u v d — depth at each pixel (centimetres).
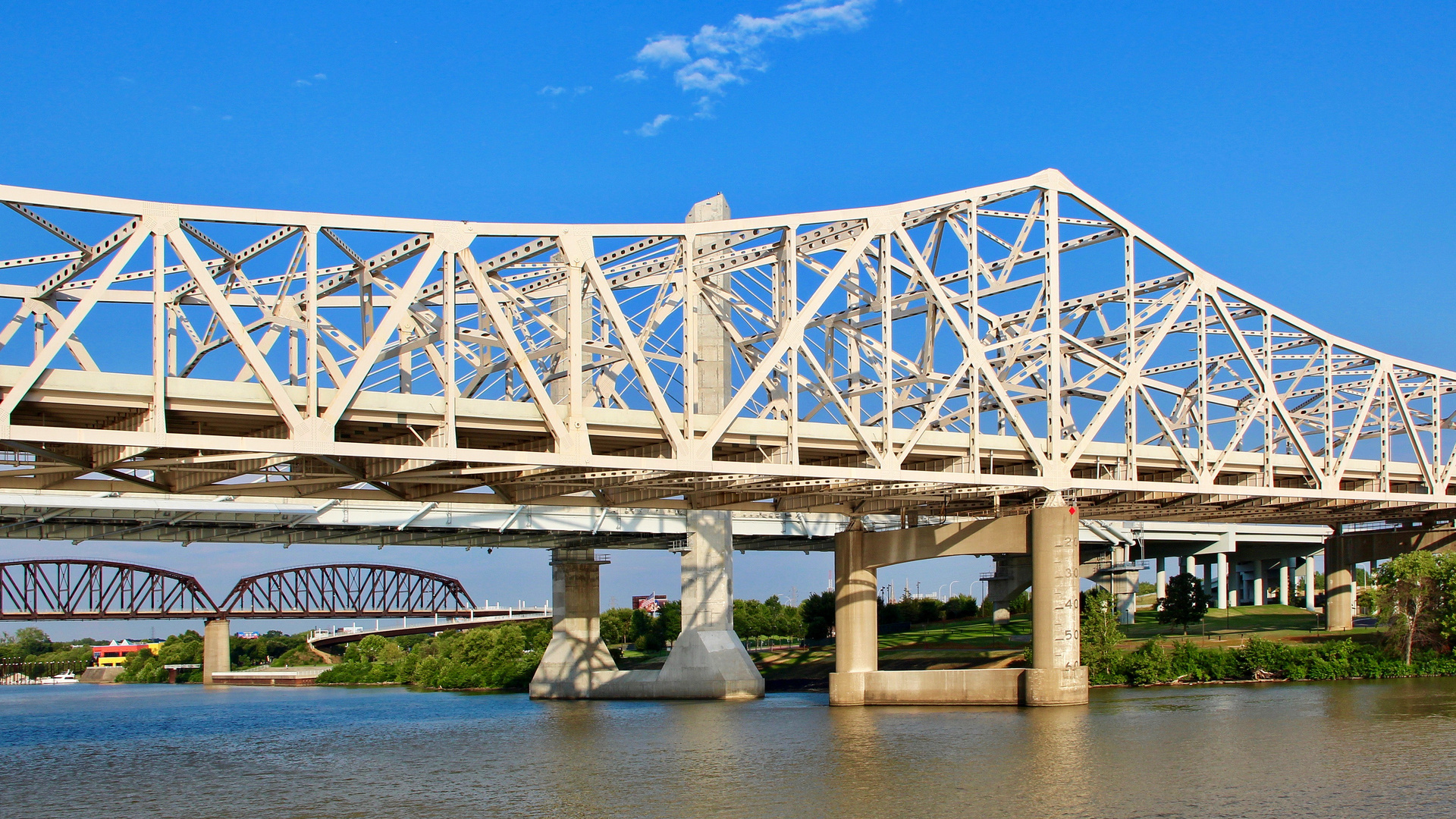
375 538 9675
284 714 9600
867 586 8406
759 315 6731
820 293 6328
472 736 7131
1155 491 7688
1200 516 9694
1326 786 4744
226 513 8550
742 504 7575
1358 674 9519
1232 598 18038
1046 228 7294
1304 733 6112
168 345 5109
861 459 7112
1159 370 8862
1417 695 7925
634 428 5956
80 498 7831
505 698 11094
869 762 5459
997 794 4669
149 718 9538
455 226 5362
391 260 5406
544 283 6600
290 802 4869
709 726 7238
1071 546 7444
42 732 8231
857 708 8100
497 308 5431
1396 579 10044
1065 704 7488
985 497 7931
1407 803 4434
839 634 8450
